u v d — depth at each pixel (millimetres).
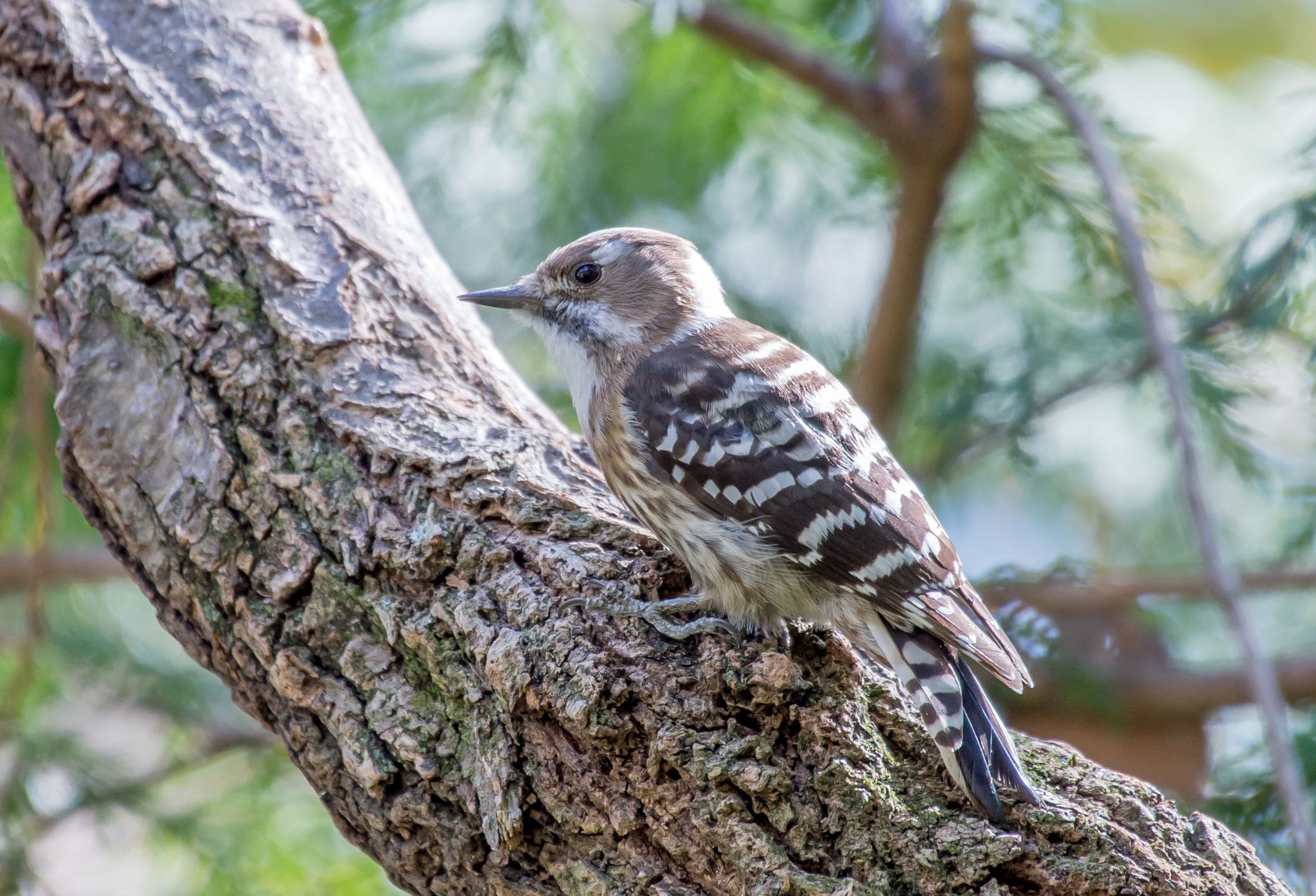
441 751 5910
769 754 5539
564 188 11992
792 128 12156
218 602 6402
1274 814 9211
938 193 10406
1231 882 5332
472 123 11742
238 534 6371
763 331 7965
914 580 6633
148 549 6566
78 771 10102
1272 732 7086
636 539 6402
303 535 6320
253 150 7293
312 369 6719
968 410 10930
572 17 11867
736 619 6832
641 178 12109
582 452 7266
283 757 10828
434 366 7008
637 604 5988
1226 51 13906
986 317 12234
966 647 6379
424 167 11812
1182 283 12250
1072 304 11664
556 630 5848
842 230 12242
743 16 10586
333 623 6215
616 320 8133
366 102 11695
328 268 7055
